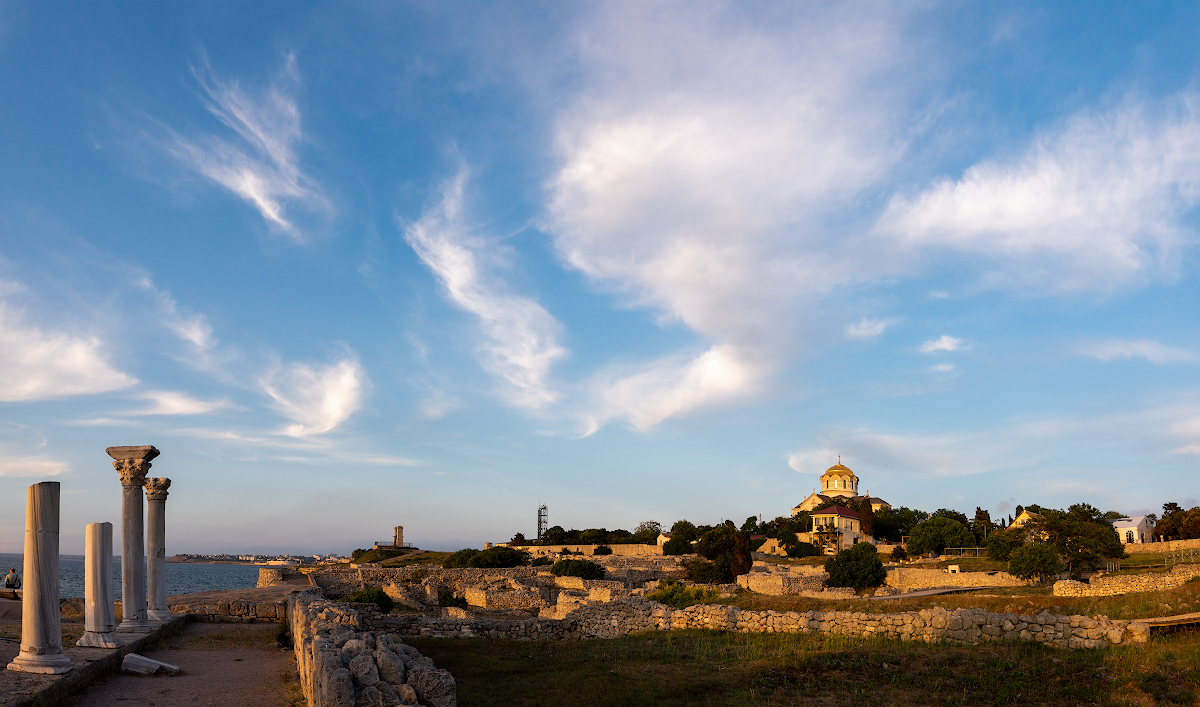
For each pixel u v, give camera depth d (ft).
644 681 56.18
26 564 46.42
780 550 317.63
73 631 67.36
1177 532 290.35
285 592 129.08
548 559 283.79
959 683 51.67
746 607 104.22
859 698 49.11
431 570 224.12
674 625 85.81
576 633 88.53
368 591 135.54
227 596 118.32
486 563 266.36
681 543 300.20
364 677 33.86
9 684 42.34
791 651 65.46
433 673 35.53
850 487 432.25
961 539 278.46
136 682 51.26
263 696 47.88
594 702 50.65
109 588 59.06
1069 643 61.26
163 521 83.66
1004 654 59.00
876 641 67.87
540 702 51.21
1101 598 88.07
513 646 79.15
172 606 99.40
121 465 71.87
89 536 58.75
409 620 90.02
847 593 157.58
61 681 43.73
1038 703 46.75
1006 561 222.89
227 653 67.51
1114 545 198.39
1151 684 47.85
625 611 88.63
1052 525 211.41
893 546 309.83
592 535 373.61
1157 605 73.10
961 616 66.69
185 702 45.62
